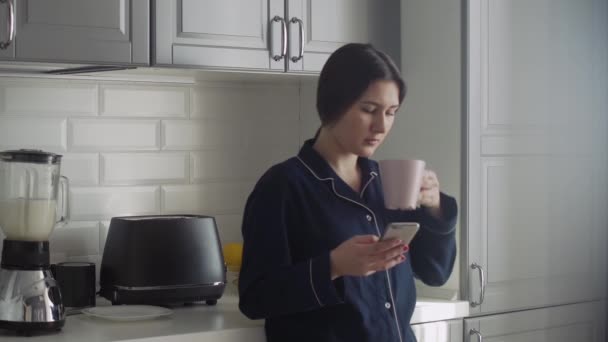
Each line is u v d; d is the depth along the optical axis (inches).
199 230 91.0
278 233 74.6
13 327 77.6
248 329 81.7
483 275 99.0
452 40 99.5
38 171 80.7
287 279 72.5
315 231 75.4
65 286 88.0
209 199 108.0
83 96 98.8
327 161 78.5
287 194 75.4
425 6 102.6
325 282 71.0
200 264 90.1
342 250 70.6
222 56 92.3
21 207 79.0
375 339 75.8
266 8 95.2
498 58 100.6
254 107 110.9
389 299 77.5
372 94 72.7
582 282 109.0
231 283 104.7
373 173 79.8
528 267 103.7
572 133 107.2
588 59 108.5
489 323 100.2
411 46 104.3
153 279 88.2
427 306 94.6
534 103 103.7
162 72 98.7
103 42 85.4
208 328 81.1
